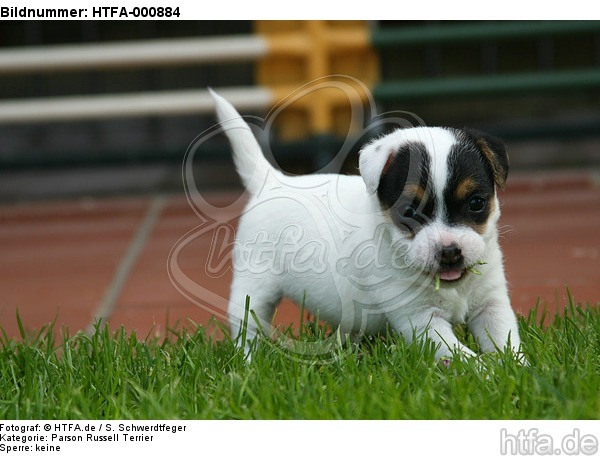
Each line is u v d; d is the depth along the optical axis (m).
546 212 11.47
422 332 6.09
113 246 10.95
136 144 15.73
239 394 5.31
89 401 5.45
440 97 12.85
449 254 5.64
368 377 5.48
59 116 12.80
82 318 8.35
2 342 6.62
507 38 12.73
